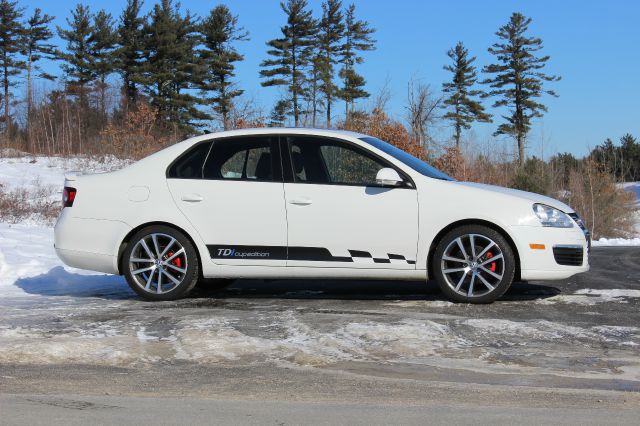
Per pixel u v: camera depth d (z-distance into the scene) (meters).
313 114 43.88
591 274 8.09
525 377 4.10
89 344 4.81
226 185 6.50
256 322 5.50
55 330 5.26
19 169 21.91
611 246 13.31
